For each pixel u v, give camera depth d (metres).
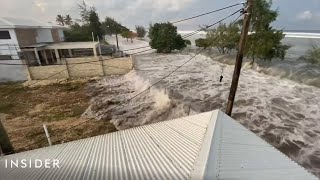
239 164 3.64
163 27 48.50
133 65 28.61
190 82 24.22
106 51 43.22
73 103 19.62
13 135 14.05
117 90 22.64
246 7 8.54
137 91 22.09
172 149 4.40
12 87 24.28
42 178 3.86
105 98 20.50
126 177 3.36
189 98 19.62
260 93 19.91
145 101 19.31
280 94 19.47
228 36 38.03
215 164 3.52
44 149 6.16
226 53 41.22
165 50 48.84
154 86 22.48
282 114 15.72
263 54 28.05
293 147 11.89
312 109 16.20
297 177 3.57
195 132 5.14
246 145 4.41
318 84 21.11
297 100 17.95
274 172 3.59
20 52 29.58
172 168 3.52
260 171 3.53
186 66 32.88
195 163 3.53
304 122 14.44
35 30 35.00
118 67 27.69
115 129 14.77
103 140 6.01
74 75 26.81
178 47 49.28
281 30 27.86
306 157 11.02
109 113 17.20
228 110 10.41
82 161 4.48
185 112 16.81
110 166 3.95
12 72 25.97
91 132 14.38
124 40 81.62
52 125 15.45
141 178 3.26
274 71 26.41
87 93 22.03
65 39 49.00
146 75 26.64
